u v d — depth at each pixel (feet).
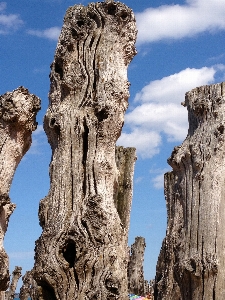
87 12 10.45
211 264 9.64
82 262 8.50
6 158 10.11
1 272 9.53
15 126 10.23
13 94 10.23
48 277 8.52
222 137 10.41
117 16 10.39
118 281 8.43
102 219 8.84
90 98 9.80
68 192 9.21
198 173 10.34
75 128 9.60
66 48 10.14
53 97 10.11
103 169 9.39
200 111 10.91
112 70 10.02
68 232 8.78
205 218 9.99
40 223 9.31
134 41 10.77
